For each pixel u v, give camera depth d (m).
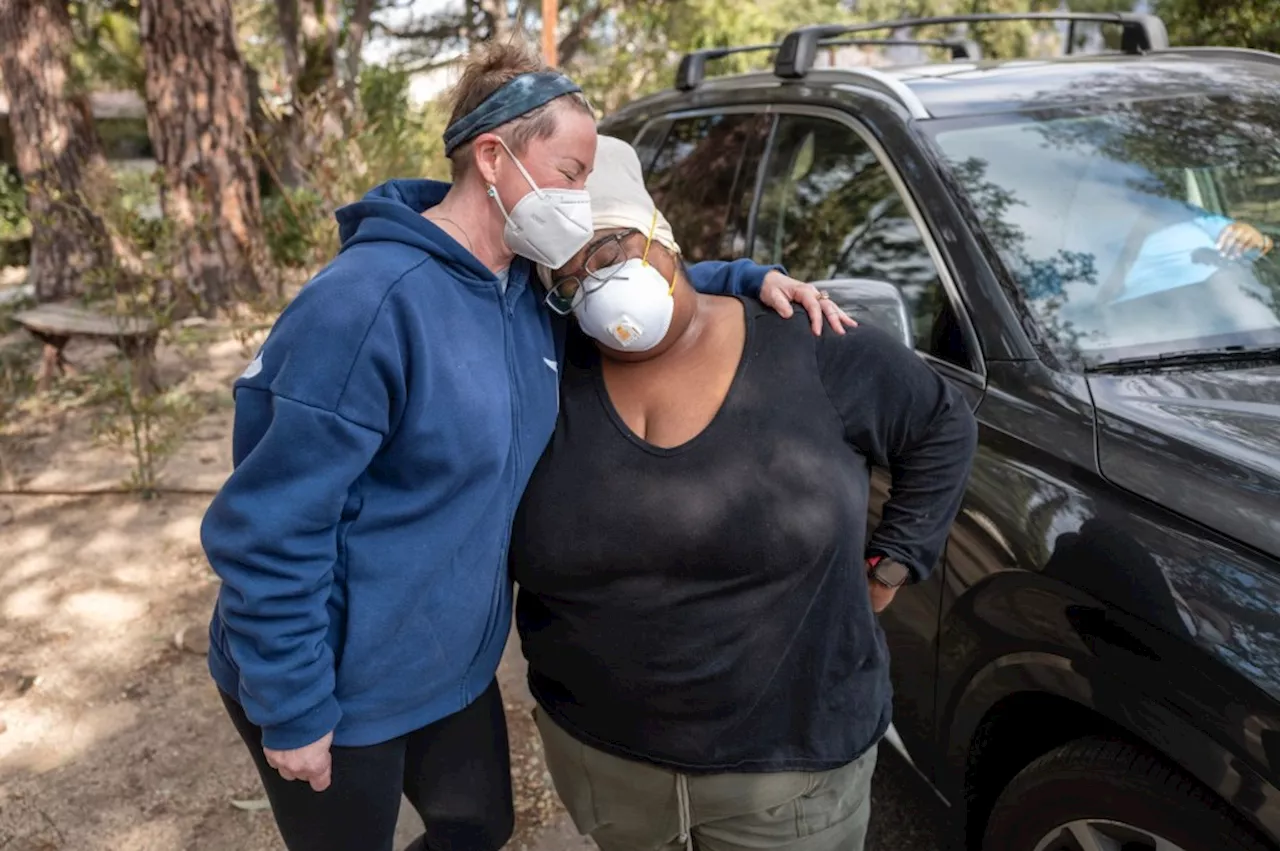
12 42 8.23
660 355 1.55
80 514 4.83
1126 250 2.27
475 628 1.60
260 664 1.43
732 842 1.68
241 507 1.37
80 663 3.58
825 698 1.57
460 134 1.45
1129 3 8.70
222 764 3.02
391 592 1.49
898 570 1.62
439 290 1.42
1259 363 2.09
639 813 1.70
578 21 17.61
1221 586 1.57
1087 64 2.92
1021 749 2.05
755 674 1.53
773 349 1.54
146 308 6.20
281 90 10.48
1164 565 1.64
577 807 1.77
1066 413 1.96
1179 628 1.58
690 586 1.51
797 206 2.88
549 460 1.57
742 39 16.73
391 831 1.77
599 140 1.58
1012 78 2.79
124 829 2.77
